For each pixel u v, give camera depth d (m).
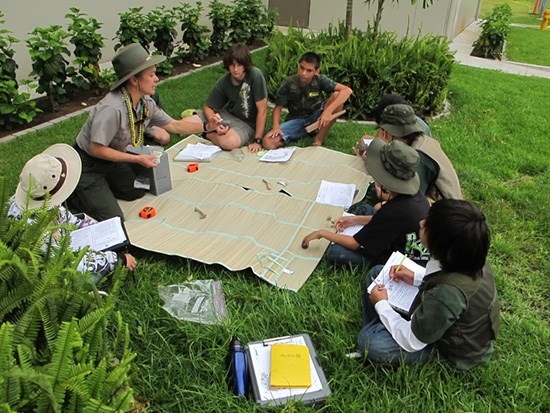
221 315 2.57
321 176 4.15
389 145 2.66
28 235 1.79
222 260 3.00
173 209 3.56
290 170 4.25
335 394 2.12
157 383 2.19
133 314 2.53
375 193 3.94
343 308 2.68
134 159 3.32
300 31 7.27
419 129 3.22
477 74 8.80
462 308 1.98
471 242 1.91
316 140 4.88
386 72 5.85
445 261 2.00
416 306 2.23
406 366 2.21
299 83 4.83
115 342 1.73
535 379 2.29
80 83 5.74
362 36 6.97
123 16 6.66
